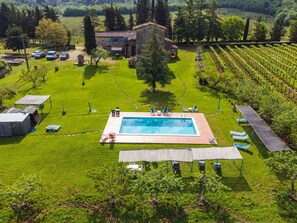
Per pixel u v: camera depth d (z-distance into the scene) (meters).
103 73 59.56
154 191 21.03
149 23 64.75
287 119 28.72
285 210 20.81
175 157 24.81
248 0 198.12
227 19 98.19
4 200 22.09
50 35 84.31
